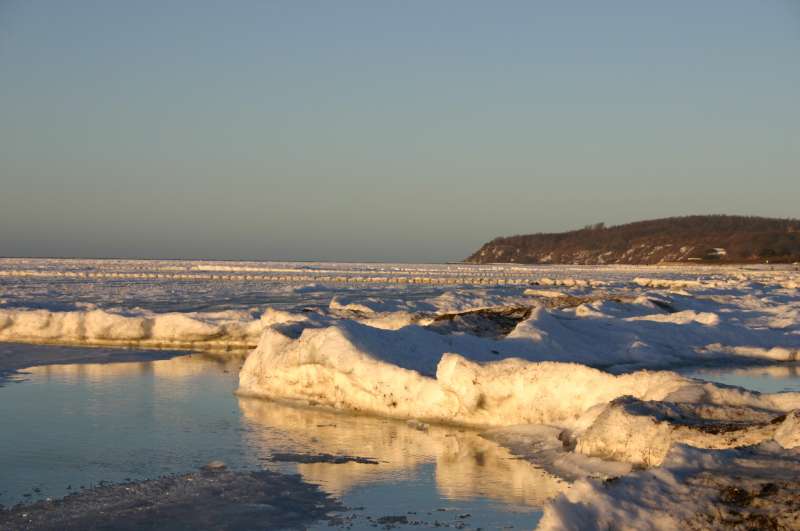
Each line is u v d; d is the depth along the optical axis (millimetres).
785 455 6949
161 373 17141
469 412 11703
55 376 16578
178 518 7711
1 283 59625
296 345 13859
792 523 5629
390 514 7840
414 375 12367
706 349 19328
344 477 9133
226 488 8656
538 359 14781
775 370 17453
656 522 5891
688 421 8578
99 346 22234
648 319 22516
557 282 65438
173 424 11914
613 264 169625
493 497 8336
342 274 88125
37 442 10773
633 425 8727
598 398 10625
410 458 9945
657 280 63188
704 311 26391
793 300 36156
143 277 73125
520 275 90062
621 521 5898
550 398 11078
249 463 9766
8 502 8234
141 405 13391
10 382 15727
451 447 10492
